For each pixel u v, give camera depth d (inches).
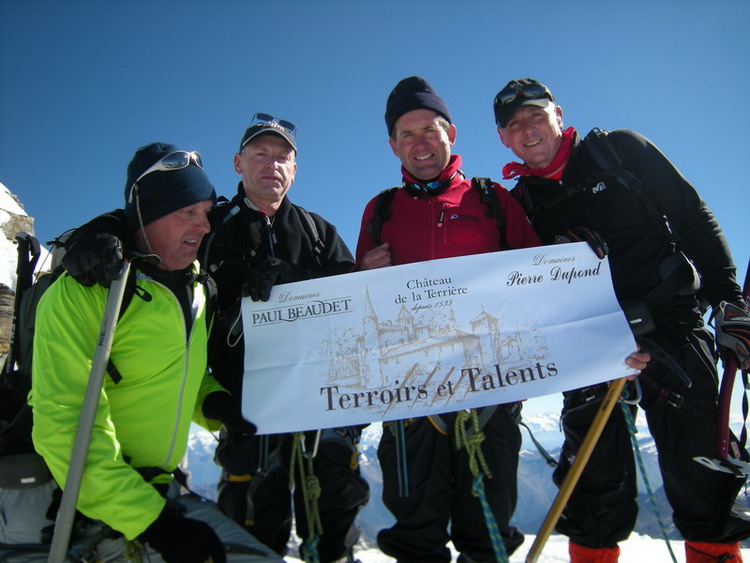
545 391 121.0
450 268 130.1
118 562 107.9
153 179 113.3
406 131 141.1
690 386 125.8
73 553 105.4
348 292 129.6
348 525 134.5
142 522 96.7
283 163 148.4
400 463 119.9
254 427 121.0
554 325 126.6
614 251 140.3
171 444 114.3
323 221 161.3
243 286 129.3
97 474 97.1
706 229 136.3
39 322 106.5
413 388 122.7
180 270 119.7
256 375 125.1
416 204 141.7
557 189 148.5
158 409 112.8
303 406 122.4
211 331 133.3
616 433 141.0
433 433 122.4
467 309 127.9
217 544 98.6
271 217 150.3
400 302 128.7
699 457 127.2
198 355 118.9
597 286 129.3
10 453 109.4
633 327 129.0
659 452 137.9
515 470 122.7
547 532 120.6
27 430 110.1
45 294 109.4
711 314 133.4
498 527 117.0
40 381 102.0
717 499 131.5
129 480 99.0
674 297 136.8
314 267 150.5
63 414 99.5
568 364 123.3
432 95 142.3
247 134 148.9
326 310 128.7
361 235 151.4
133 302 112.0
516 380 122.6
